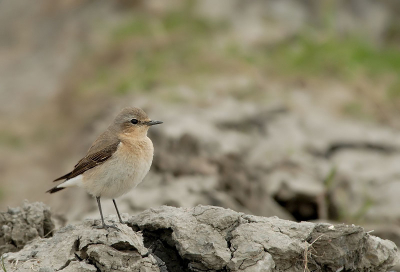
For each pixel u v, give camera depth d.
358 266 7.71
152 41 23.70
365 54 22.75
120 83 21.45
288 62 21.88
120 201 12.91
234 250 7.39
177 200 12.86
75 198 14.05
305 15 25.28
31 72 25.62
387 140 17.31
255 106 18.73
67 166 17.47
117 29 25.11
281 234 7.59
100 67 23.50
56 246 7.75
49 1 30.08
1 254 8.81
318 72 21.56
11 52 27.84
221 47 22.55
